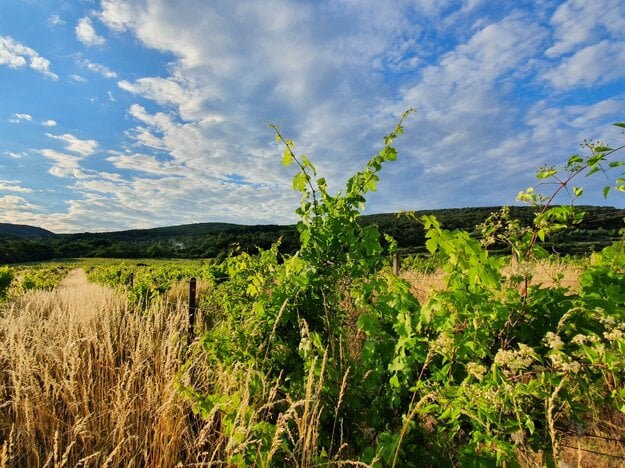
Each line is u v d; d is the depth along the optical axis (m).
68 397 3.14
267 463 1.89
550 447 1.70
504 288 2.24
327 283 2.99
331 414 2.51
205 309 6.74
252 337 3.03
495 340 2.11
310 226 3.04
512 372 1.72
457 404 1.75
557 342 1.54
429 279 8.14
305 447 1.99
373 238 2.90
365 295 2.63
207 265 8.33
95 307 5.85
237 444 2.05
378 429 2.35
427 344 2.18
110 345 3.68
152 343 3.85
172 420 2.81
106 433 2.87
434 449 2.01
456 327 2.08
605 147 1.79
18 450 2.62
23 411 2.84
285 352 2.94
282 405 2.91
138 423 2.94
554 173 1.98
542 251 2.04
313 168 3.09
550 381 1.57
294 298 3.02
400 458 1.92
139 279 11.12
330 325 2.97
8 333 3.62
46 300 8.86
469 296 1.93
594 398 1.73
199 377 3.39
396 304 2.29
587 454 2.33
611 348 1.58
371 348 2.41
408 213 2.22
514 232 2.08
